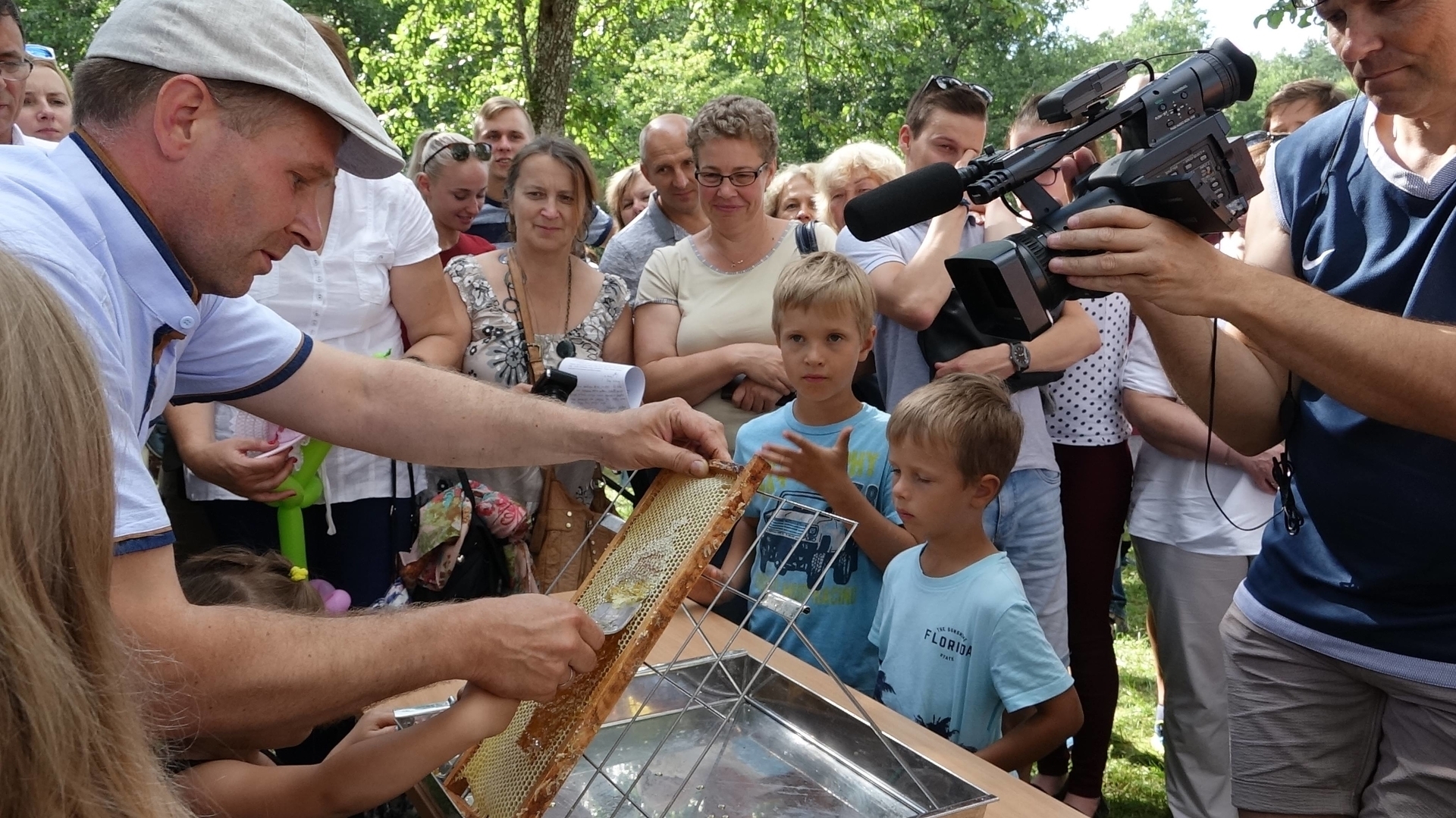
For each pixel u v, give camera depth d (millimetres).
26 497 685
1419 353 1587
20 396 688
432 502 3008
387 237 3119
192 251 1396
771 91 23750
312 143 1389
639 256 4336
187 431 2688
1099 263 1576
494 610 1369
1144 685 4719
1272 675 2045
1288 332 1604
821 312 2770
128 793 755
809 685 2066
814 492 2758
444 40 14383
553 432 1811
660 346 3590
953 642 2314
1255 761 2076
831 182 4223
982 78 25969
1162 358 2047
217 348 1712
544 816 1523
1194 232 1619
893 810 1532
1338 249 1916
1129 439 3781
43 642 680
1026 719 2273
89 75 1338
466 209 4312
